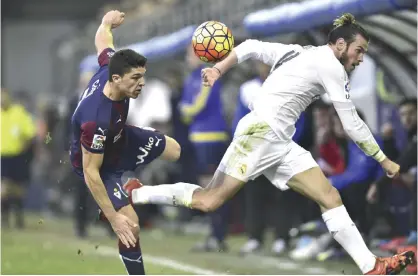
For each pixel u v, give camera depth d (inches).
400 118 1275.8
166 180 1827.0
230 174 872.3
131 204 908.6
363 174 1205.1
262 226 1389.0
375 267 852.6
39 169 2568.9
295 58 868.0
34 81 3636.8
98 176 842.2
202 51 860.6
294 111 868.6
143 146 909.8
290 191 1363.2
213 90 1444.4
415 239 1128.8
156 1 2164.1
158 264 1257.4
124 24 2181.3
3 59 3348.9
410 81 1316.4
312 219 1328.7
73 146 868.6
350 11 1085.8
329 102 1289.4
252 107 880.3
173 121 1692.9
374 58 1321.4
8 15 3371.1
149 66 1999.3
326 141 1258.6
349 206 1215.6
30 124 2012.8
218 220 1423.5
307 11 1165.7
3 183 1974.7
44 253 1423.5
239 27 1441.9
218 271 1170.6
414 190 1143.6
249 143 866.8
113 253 1424.7
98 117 830.5
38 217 2313.0
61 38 3225.9
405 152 1102.4
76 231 1715.1
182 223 1752.0
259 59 877.2
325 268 1169.4
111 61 826.2
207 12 1585.9
